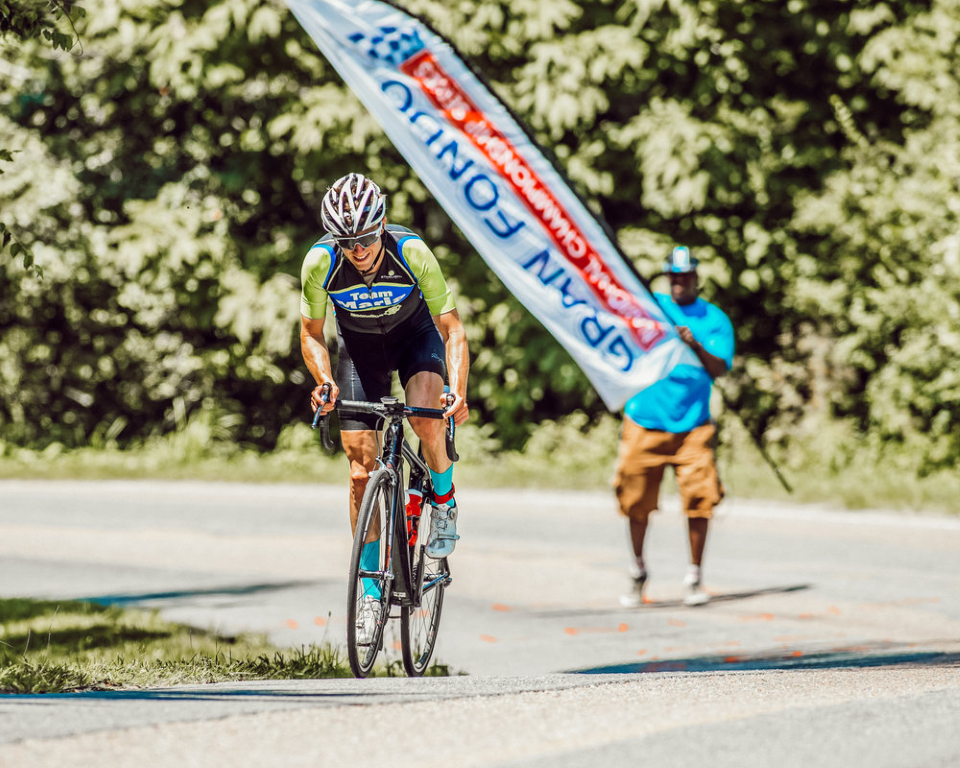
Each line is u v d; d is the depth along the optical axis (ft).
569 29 221.87
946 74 209.15
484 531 149.89
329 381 63.52
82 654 81.05
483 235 108.78
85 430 247.29
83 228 229.45
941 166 195.83
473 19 211.20
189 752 40.42
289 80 224.12
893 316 194.90
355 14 105.50
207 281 228.22
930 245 193.67
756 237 216.33
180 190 231.91
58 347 241.96
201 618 104.32
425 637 71.77
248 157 232.32
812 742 42.75
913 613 100.48
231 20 209.97
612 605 109.19
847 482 177.78
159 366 242.17
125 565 131.75
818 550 132.77
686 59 222.48
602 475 195.11
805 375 210.79
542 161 107.86
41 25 79.66
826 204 205.87
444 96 107.34
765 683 56.18
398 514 64.95
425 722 45.44
